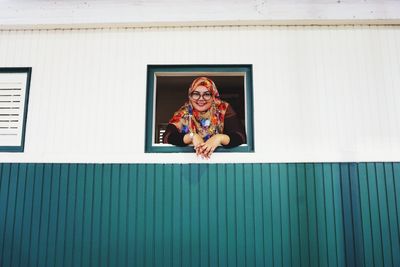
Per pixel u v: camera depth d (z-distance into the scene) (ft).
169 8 8.80
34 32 9.15
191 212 8.16
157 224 8.14
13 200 8.35
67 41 9.07
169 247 8.05
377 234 8.02
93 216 8.23
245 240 8.04
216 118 8.71
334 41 8.87
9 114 8.93
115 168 8.41
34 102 8.81
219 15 8.72
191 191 8.23
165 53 8.91
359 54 8.81
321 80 8.70
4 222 8.27
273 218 8.10
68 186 8.38
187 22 8.76
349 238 8.01
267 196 8.18
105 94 8.77
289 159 8.32
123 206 8.23
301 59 8.79
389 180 8.23
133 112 8.66
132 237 8.11
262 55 8.82
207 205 8.17
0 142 8.79
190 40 8.93
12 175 8.46
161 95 15.72
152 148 8.62
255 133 8.46
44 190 8.37
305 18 8.65
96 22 8.83
